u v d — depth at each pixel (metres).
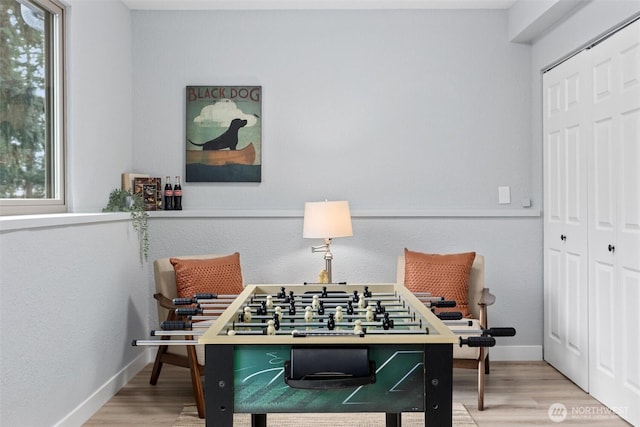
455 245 4.70
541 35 4.51
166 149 4.79
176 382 4.19
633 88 3.22
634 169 3.23
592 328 3.79
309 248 4.70
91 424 3.37
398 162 4.77
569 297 4.16
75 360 3.29
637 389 3.22
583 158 3.89
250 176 4.76
